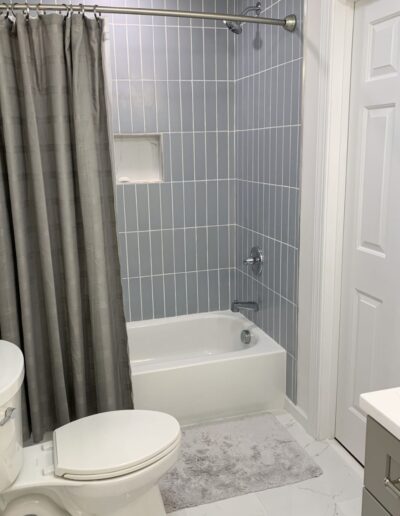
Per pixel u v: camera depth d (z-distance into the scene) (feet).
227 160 10.25
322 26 6.60
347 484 6.92
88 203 6.73
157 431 5.94
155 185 9.91
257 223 9.41
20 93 6.47
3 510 5.63
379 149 6.24
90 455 5.53
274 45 8.06
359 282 6.91
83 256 7.14
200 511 6.51
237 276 10.77
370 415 3.64
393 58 5.82
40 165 6.55
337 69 6.56
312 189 7.27
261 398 8.82
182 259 10.46
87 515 5.71
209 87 9.77
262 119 8.77
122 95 9.32
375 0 6.02
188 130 9.85
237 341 10.36
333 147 6.82
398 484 3.44
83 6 6.29
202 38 9.51
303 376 8.18
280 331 8.87
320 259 7.23
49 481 5.36
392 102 5.92
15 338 6.97
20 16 6.14
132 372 8.05
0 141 6.51
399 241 6.03
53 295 6.99
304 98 7.24
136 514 6.04
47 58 6.34
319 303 7.38
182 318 10.59
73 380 7.43
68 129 6.62
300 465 7.30
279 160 8.25
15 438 5.35
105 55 6.51
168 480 7.09
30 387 7.16
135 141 9.78
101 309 7.06
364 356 6.97
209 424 8.53
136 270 10.20
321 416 7.82
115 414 6.33
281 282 8.63
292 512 6.44
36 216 6.75
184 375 8.27
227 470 7.27
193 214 10.30
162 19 9.21
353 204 6.88
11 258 6.81
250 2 8.85
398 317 6.18
